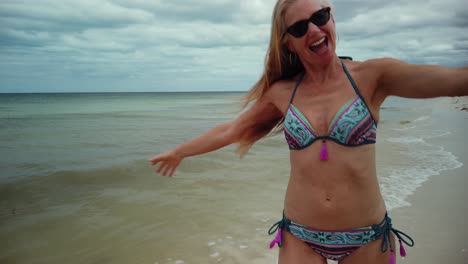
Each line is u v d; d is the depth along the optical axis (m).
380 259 2.34
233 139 2.91
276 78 2.69
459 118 20.03
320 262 2.47
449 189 6.76
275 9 2.40
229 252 4.72
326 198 2.29
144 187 7.88
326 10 2.23
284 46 2.53
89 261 4.72
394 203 6.06
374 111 2.27
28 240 5.38
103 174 9.03
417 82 2.05
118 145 13.70
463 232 4.84
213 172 8.94
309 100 2.37
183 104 60.19
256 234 5.27
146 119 26.73
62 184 8.30
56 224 5.95
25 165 10.06
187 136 16.38
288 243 2.55
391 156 9.93
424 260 4.14
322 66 2.33
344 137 2.21
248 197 6.98
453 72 1.93
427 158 9.60
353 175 2.23
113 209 6.57
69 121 25.22
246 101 2.85
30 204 6.96
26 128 20.27
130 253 4.87
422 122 19.03
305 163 2.35
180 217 6.04
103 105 56.69
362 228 2.28
